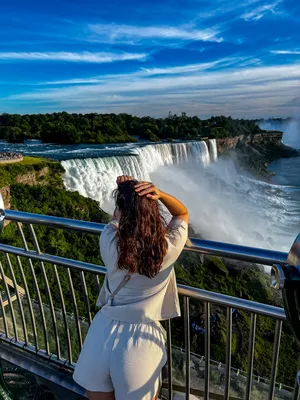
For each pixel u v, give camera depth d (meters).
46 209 34.34
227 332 1.89
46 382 2.48
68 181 37.50
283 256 1.54
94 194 38.16
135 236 1.54
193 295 1.90
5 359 2.73
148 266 1.54
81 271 2.30
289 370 9.53
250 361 1.83
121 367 1.59
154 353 1.66
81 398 2.34
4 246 2.65
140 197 1.57
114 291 1.67
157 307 1.66
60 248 26.05
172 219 1.74
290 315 1.15
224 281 25.05
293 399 1.77
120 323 1.65
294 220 47.94
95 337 1.68
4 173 34.44
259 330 14.83
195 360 6.30
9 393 2.24
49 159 43.19
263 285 25.23
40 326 5.58
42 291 14.77
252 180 72.00
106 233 1.70
